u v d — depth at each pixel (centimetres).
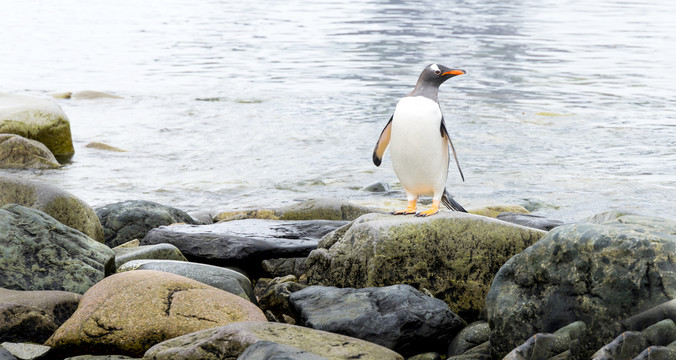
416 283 616
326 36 3453
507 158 1405
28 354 514
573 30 3819
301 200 1074
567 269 480
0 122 1399
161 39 3359
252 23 4031
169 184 1231
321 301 565
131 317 521
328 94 2088
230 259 730
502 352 492
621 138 1577
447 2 5669
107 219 862
